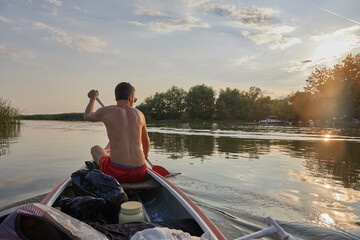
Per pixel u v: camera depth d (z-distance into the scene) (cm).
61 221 115
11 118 1981
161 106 6166
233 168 498
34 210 111
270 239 226
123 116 260
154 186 250
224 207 296
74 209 181
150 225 160
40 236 112
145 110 6206
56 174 444
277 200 318
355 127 2233
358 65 3591
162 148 794
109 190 207
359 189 360
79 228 119
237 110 6538
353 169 489
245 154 676
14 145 861
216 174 448
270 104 7306
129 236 143
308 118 4350
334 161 574
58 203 186
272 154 674
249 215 274
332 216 269
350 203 306
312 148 796
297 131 1644
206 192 348
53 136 1212
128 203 181
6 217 107
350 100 3628
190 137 1186
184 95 6278
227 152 710
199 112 5991
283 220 260
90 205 185
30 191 347
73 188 229
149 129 1895
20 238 102
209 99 6112
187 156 642
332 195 336
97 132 1497
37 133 1388
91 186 215
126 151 254
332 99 3831
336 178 423
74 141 994
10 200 313
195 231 163
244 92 8119
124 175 252
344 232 233
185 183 392
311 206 297
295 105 4428
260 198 326
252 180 411
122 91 277
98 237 121
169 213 222
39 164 531
